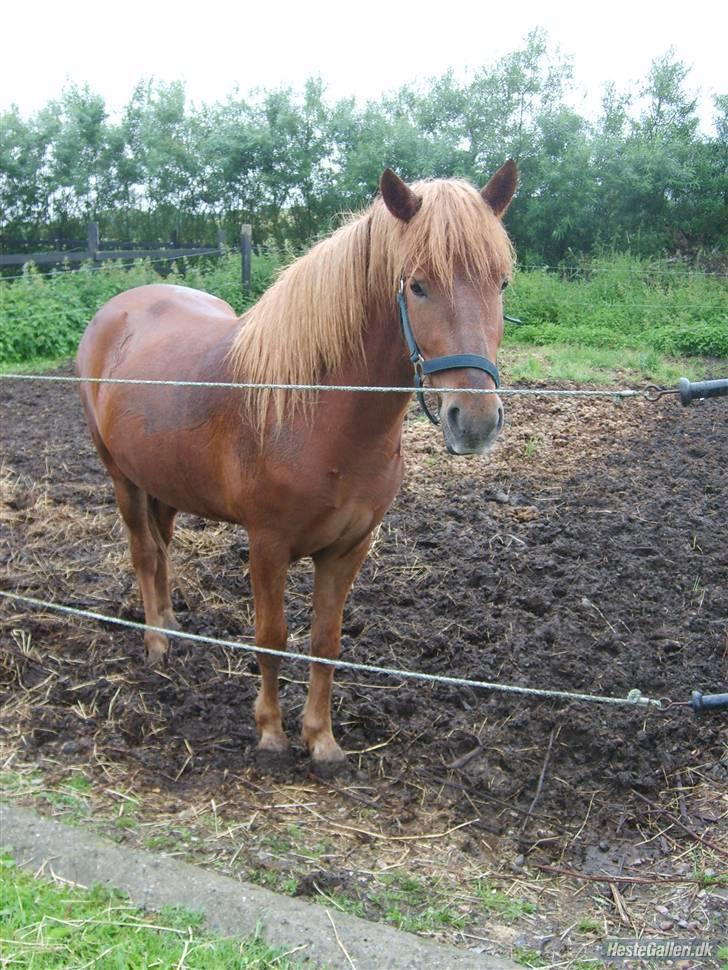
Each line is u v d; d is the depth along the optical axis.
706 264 15.80
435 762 3.49
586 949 2.62
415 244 2.67
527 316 13.55
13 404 9.31
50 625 4.33
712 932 2.71
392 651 4.19
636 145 16.66
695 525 5.51
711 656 4.13
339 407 2.98
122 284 13.91
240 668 4.12
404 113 18.31
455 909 2.76
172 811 3.16
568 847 3.11
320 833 3.09
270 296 3.26
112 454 4.09
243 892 2.68
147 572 4.27
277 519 3.16
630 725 3.65
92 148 19.56
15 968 2.40
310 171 18.08
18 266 17.34
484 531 5.44
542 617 4.46
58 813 3.10
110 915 2.59
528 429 7.70
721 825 3.21
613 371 10.71
